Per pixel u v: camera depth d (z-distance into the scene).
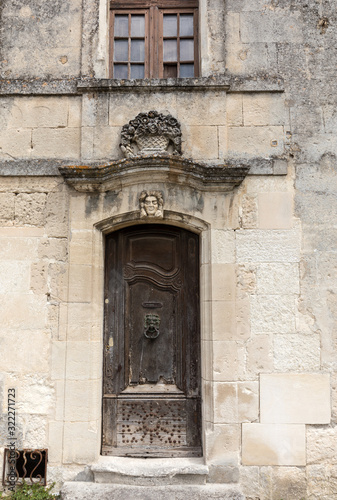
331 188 4.43
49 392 4.21
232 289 4.28
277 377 4.20
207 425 4.17
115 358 4.48
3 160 4.50
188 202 4.39
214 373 4.18
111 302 4.55
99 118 4.52
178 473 3.97
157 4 4.93
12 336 4.27
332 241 4.36
